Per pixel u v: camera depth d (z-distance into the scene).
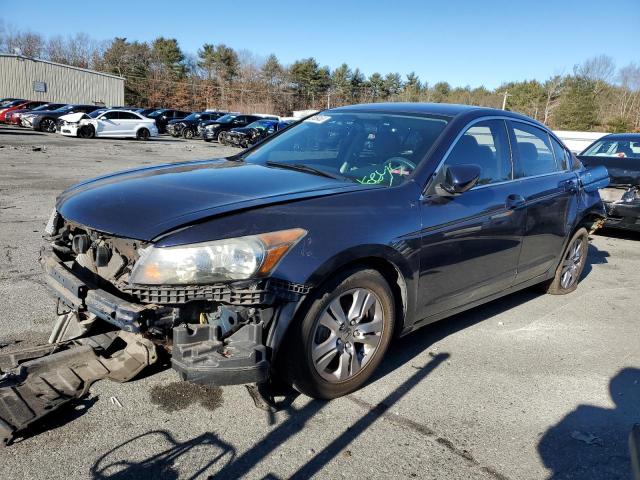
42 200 8.84
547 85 69.44
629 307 5.19
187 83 77.50
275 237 2.67
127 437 2.68
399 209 3.23
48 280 3.13
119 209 2.84
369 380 3.41
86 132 25.80
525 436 2.93
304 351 2.86
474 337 4.23
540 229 4.51
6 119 30.83
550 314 4.87
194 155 19.80
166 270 2.53
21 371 2.87
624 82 63.34
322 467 2.56
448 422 3.01
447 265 3.56
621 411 3.25
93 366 3.02
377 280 3.13
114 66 77.06
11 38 76.25
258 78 84.50
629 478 2.64
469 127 3.93
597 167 5.64
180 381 3.21
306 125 4.48
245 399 3.08
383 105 4.43
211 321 2.70
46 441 2.61
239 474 2.46
